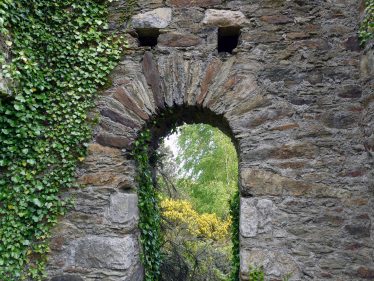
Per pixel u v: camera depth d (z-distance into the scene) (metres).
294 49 3.01
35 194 2.97
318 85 2.95
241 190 2.89
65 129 3.04
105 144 3.04
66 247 2.95
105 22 3.16
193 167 10.93
